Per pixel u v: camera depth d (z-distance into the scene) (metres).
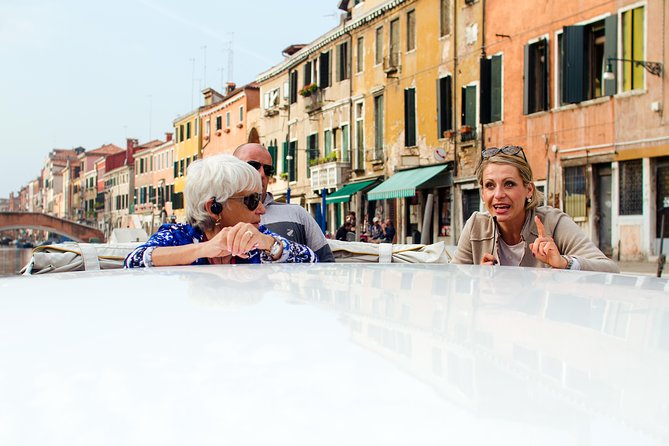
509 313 0.58
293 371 0.39
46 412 0.32
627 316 0.58
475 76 19.27
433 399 0.33
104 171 76.00
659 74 13.96
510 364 0.40
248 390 0.35
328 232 29.02
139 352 0.43
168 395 0.35
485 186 2.27
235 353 0.43
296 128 31.88
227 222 2.02
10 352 0.44
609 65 14.84
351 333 0.49
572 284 0.83
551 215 2.29
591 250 2.15
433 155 21.20
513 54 17.84
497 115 18.41
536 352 0.43
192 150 48.69
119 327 0.52
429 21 21.27
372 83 24.86
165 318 0.55
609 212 15.49
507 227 2.30
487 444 0.29
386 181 23.09
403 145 22.95
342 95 27.06
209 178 1.96
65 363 0.41
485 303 0.64
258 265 1.11
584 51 15.64
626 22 14.69
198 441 0.29
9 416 0.32
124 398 0.34
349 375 0.38
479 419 0.31
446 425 0.30
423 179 20.42
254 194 2.03
